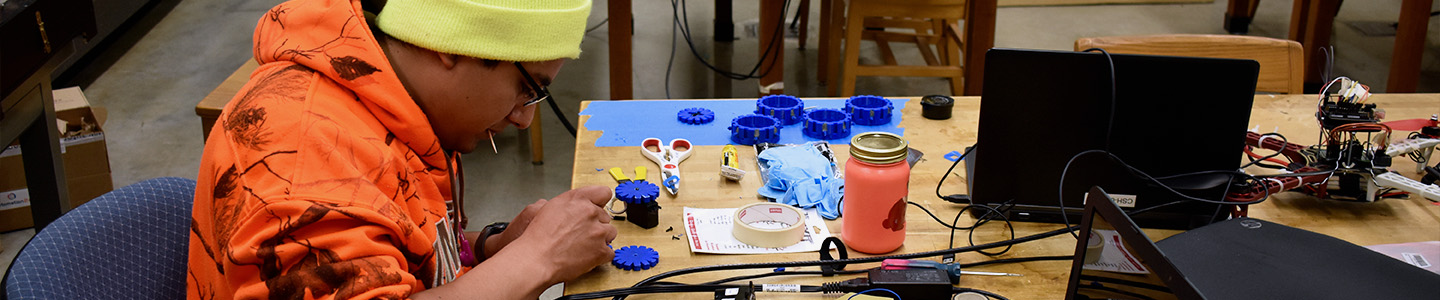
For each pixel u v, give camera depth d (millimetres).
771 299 1022
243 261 714
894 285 1001
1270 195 1299
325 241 725
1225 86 1136
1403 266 840
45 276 857
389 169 811
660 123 1601
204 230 825
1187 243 902
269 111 776
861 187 1076
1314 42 3641
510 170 2896
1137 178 1189
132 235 974
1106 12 5020
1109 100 1159
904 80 3887
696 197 1299
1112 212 825
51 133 1923
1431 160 1421
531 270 899
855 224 1110
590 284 1056
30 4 1770
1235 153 1172
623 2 2727
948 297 1006
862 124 1598
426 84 848
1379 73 3939
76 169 2379
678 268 1094
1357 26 4613
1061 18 4906
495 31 812
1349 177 1267
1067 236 1184
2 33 1653
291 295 708
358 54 816
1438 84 3818
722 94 3684
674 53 4172
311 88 805
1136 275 805
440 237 933
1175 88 1143
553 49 850
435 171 927
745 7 4934
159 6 4609
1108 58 1135
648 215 1191
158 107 3439
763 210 1203
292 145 758
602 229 981
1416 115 1617
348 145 784
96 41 3803
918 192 1320
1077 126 1178
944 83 3850
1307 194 1301
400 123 838
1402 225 1211
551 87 3672
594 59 4016
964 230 1203
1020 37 4586
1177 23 4832
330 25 833
